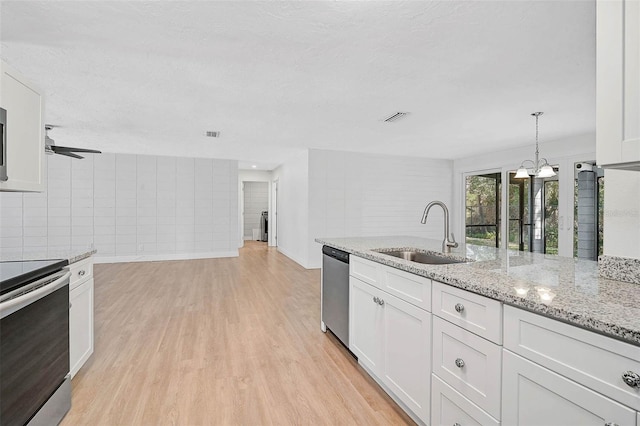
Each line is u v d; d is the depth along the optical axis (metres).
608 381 0.89
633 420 0.84
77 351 2.19
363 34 2.02
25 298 1.44
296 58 2.34
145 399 1.99
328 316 2.96
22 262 1.81
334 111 3.61
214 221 7.33
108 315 3.50
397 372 1.89
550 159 5.18
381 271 2.07
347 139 5.11
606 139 1.08
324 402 1.97
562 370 1.01
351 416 1.84
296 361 2.48
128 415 1.83
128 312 3.60
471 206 6.81
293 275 5.50
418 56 2.31
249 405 1.93
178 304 3.90
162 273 5.64
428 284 1.62
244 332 3.04
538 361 1.08
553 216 5.17
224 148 5.95
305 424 1.77
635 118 1.01
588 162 4.69
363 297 2.31
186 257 7.13
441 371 1.53
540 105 3.37
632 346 0.84
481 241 6.57
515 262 1.87
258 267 6.20
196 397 2.01
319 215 6.14
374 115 3.77
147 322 3.30
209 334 3.00
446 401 1.50
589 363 0.94
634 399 0.84
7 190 1.87
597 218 4.64
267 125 4.23
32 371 1.54
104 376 2.25
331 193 6.22
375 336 2.14
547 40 2.08
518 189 5.75
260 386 2.14
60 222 6.29
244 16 1.84
